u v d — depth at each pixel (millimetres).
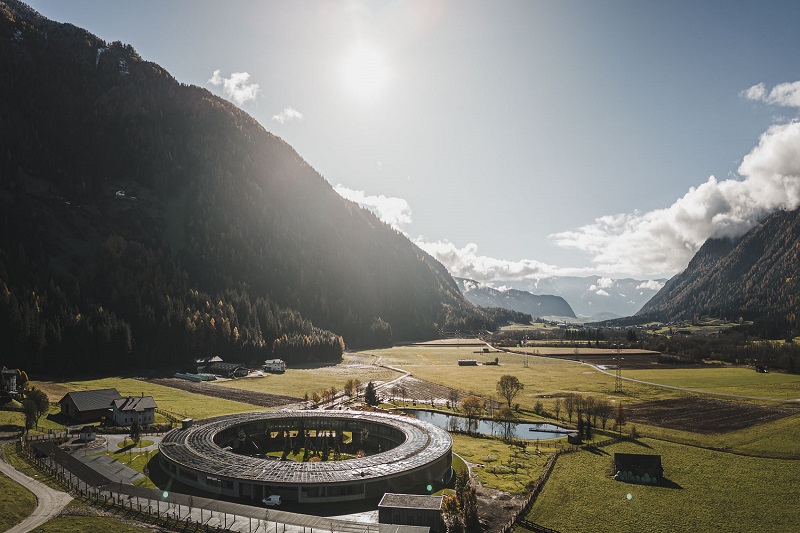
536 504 80875
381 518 71312
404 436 108250
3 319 187750
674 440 122000
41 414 119938
